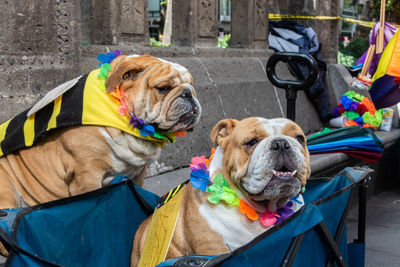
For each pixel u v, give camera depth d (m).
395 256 4.07
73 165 2.56
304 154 1.93
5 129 2.75
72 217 2.12
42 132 2.56
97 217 2.27
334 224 2.11
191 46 5.46
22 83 3.47
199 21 5.55
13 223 1.78
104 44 4.68
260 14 6.59
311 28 7.59
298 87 2.80
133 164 2.65
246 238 1.89
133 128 2.54
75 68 3.89
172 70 2.58
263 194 1.79
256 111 5.76
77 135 2.53
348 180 2.39
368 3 17.62
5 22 3.34
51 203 2.02
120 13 4.70
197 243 1.89
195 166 1.99
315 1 7.96
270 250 1.61
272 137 1.79
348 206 2.21
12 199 2.67
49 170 2.63
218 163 2.02
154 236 2.11
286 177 1.75
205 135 4.91
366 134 3.42
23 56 3.48
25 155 2.66
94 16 4.71
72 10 3.81
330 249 1.94
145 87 2.52
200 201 1.92
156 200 2.62
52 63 3.70
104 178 2.64
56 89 2.65
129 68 2.51
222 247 1.87
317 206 1.87
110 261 2.35
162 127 2.57
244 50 6.21
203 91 4.98
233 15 6.49
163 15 12.37
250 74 5.93
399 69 4.25
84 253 2.20
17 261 1.67
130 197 2.49
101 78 2.58
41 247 1.93
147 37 5.05
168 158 4.44
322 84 7.02
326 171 4.81
